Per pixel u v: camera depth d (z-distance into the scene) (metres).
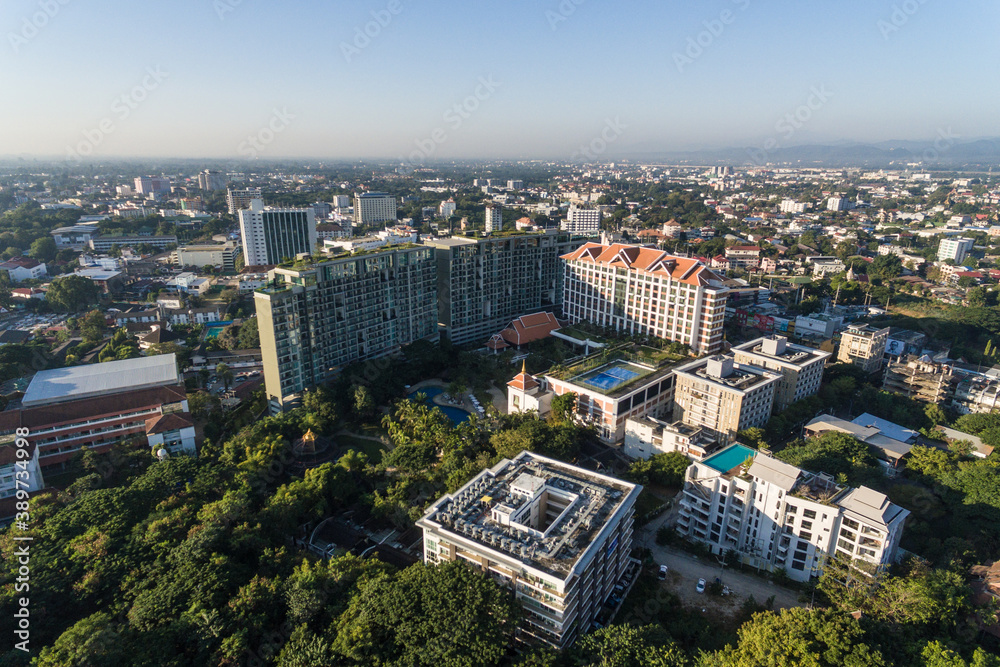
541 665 96.75
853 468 164.62
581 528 118.88
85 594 117.81
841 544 131.12
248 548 133.38
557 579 102.75
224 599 115.94
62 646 97.31
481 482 135.75
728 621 127.38
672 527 159.00
